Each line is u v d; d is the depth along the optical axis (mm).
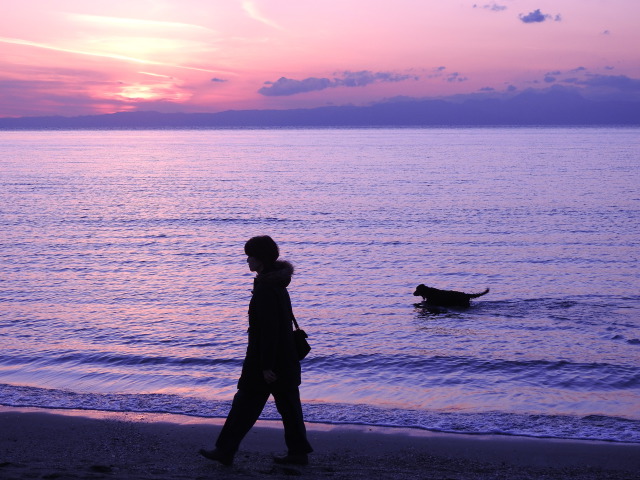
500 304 17469
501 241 28188
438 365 11977
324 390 10477
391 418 8695
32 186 57469
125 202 45312
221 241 29109
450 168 76812
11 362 12164
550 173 66688
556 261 23719
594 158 93812
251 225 34094
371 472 6223
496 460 7016
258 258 5938
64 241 29000
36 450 7039
